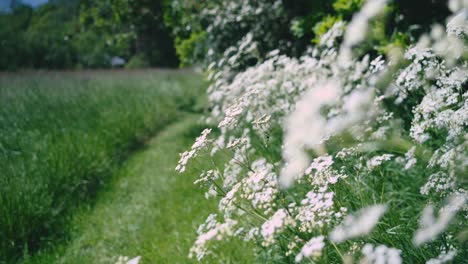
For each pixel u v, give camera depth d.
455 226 2.28
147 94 12.34
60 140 6.75
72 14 45.84
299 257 1.76
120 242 4.56
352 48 4.77
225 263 3.51
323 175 2.36
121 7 12.95
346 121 2.42
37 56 24.25
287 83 4.57
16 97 9.17
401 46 4.47
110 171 6.76
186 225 4.52
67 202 5.51
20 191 4.93
